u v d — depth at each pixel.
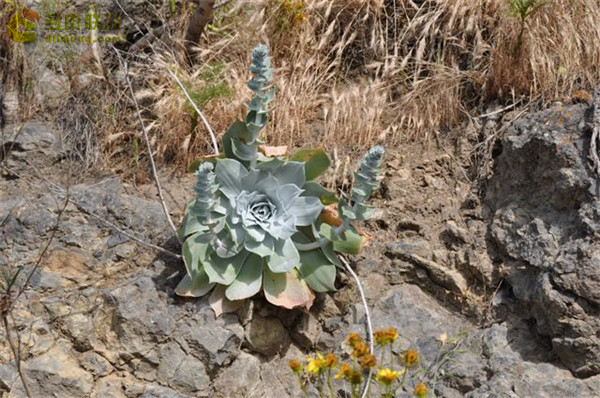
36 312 2.25
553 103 2.51
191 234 2.27
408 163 2.54
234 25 2.78
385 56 2.76
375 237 2.44
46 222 2.37
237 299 2.22
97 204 2.42
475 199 2.44
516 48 2.55
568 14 2.64
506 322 2.27
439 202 2.46
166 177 2.54
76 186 2.48
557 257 2.21
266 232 2.23
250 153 2.26
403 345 2.26
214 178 2.18
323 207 2.24
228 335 2.21
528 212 2.33
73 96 2.63
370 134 2.58
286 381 2.25
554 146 2.32
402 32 2.79
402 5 2.79
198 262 2.23
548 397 2.11
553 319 2.17
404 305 2.32
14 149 2.54
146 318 2.21
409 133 2.60
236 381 2.21
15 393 2.13
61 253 2.33
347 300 2.33
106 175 2.53
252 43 2.76
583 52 2.60
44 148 2.55
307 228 2.31
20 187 2.49
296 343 2.30
